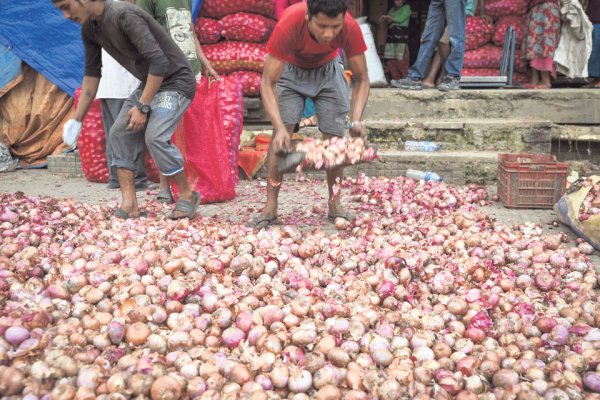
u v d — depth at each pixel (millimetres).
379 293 2736
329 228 4078
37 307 2361
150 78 3652
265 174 5965
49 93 6793
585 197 3910
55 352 2035
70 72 6754
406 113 6512
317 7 2729
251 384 1985
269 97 3369
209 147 4844
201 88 4832
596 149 6156
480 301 2648
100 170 5816
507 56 7055
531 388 1977
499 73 7430
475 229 3764
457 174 5664
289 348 2164
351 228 4023
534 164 4598
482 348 2270
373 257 3174
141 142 4172
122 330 2234
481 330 2396
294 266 3035
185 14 4977
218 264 2949
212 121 4871
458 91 6379
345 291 2736
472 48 7488
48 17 6605
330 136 3957
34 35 6633
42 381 1923
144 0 4930
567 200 4004
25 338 2139
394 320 2453
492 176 5605
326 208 4648
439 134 6074
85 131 5730
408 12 8766
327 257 3221
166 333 2316
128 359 2094
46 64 6699
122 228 3691
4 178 6246
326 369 2070
